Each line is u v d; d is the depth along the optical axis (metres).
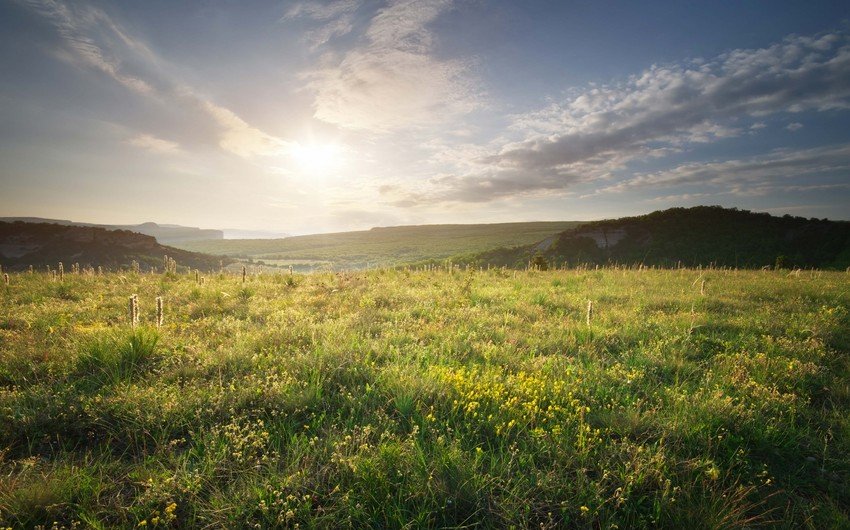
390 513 3.03
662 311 10.06
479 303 10.69
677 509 3.16
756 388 5.22
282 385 4.84
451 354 6.36
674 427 4.21
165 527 2.87
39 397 4.36
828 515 3.25
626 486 3.34
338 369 5.40
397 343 6.66
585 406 4.66
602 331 7.84
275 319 8.20
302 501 3.15
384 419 4.29
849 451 4.10
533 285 14.84
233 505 3.05
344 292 11.92
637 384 5.45
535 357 6.49
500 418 4.34
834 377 5.68
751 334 7.70
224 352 5.86
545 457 3.79
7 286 11.95
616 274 19.17
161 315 6.96
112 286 12.87
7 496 2.99
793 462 3.97
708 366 6.24
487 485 3.36
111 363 5.32
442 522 3.06
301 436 3.92
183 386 4.87
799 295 12.23
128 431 3.96
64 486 3.13
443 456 3.56
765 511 3.20
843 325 8.47
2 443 3.78
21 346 5.94
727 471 3.62
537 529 3.05
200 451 3.72
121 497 3.17
